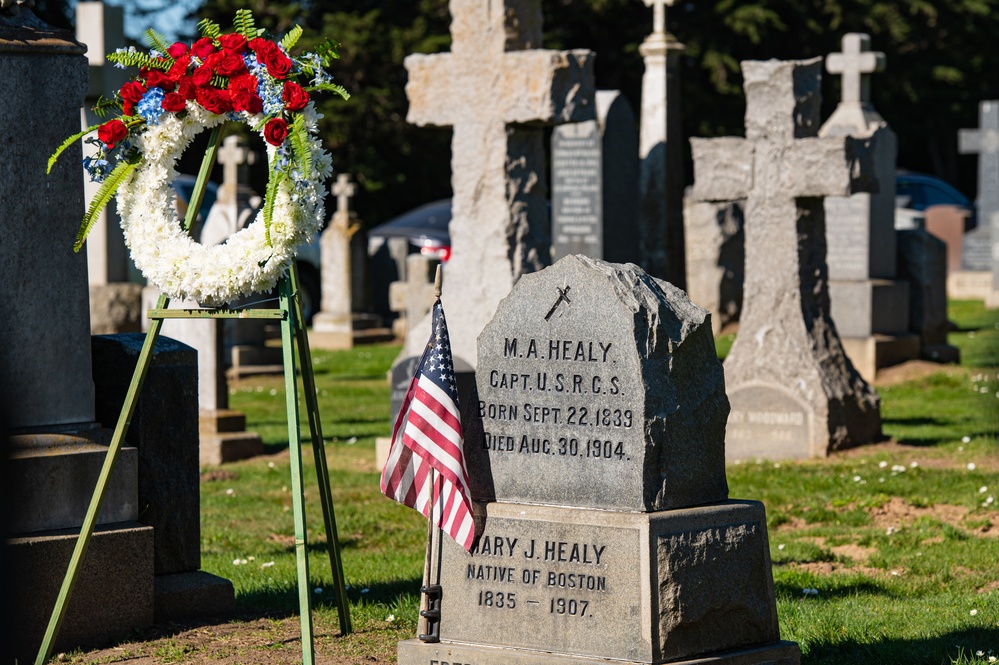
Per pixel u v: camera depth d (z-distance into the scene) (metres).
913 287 17.25
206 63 5.66
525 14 11.29
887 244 16.80
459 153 11.30
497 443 5.04
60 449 6.09
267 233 5.39
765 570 4.99
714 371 5.03
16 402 6.01
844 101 16.72
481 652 4.90
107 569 6.10
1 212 5.98
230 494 10.33
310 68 5.62
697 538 4.77
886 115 42.97
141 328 15.24
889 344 16.27
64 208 6.17
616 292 4.82
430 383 5.02
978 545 7.84
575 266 4.91
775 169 11.52
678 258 15.95
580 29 38.31
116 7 13.70
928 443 11.66
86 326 6.27
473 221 11.23
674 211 15.84
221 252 5.57
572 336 4.89
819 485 9.82
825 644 5.85
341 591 6.18
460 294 11.26
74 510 6.12
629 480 4.76
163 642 6.09
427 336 11.52
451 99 11.30
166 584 6.53
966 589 6.88
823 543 8.12
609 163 15.91
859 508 9.03
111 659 5.82
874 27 38.97
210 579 6.64
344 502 9.93
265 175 32.34
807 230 11.64
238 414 12.50
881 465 10.42
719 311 21.12
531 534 4.88
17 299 6.03
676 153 15.84
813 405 11.30
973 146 23.28
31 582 5.87
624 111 15.98
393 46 35.06
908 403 14.24
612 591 4.71
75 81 6.17
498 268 11.11
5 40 5.94
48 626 5.64
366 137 36.44
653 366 4.80
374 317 23.00
